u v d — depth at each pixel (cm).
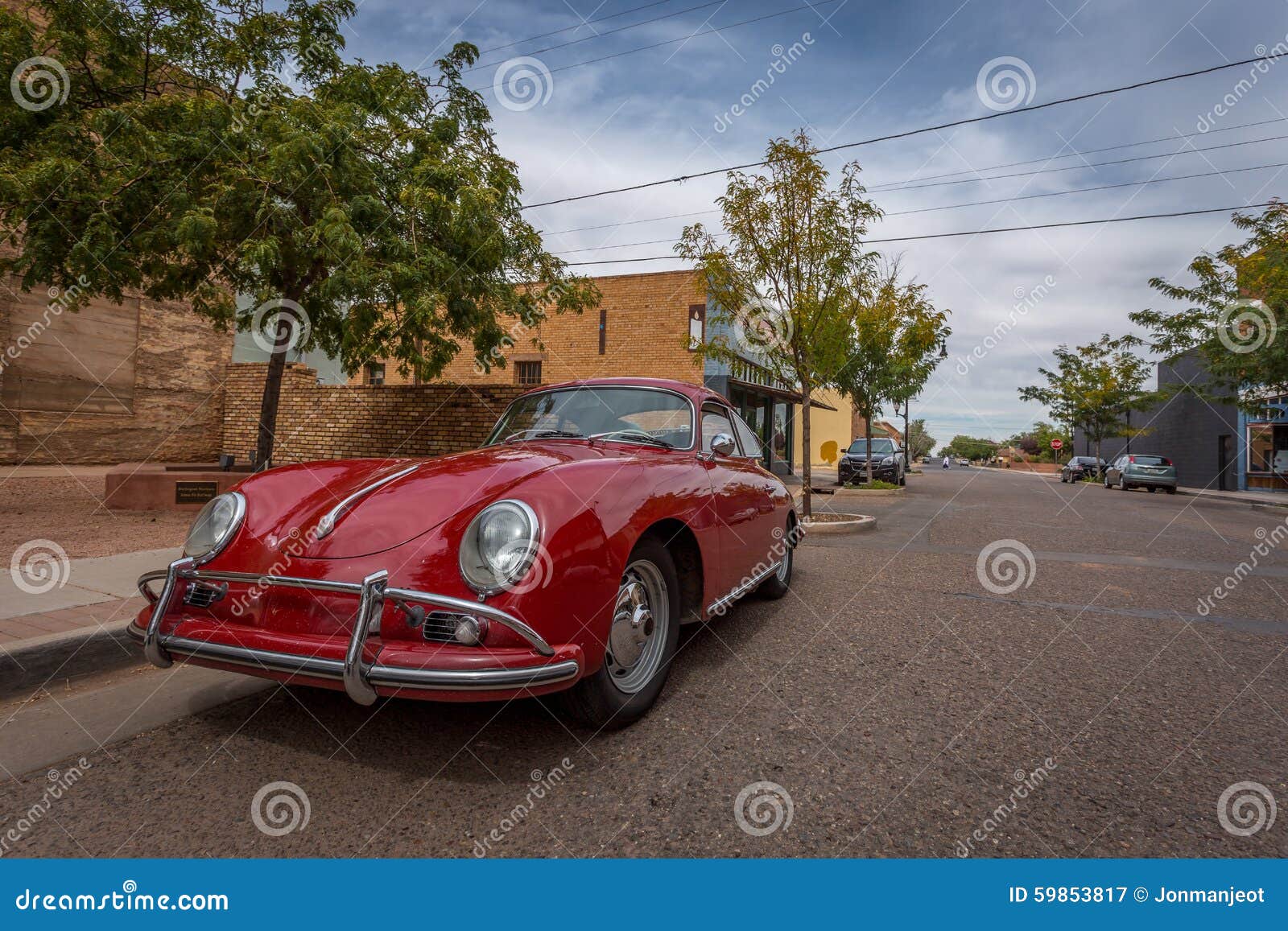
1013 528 924
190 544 236
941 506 1290
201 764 221
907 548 723
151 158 578
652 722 257
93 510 777
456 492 223
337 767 219
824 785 211
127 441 1341
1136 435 3020
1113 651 354
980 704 278
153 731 244
